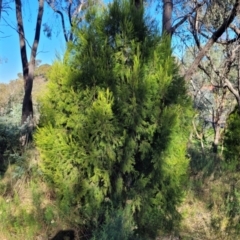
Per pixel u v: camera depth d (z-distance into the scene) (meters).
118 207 3.87
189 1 7.18
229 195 5.43
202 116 13.74
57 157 4.00
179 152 4.10
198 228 4.45
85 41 4.01
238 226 4.31
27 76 9.52
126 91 3.79
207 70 9.38
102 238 3.31
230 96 13.05
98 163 3.87
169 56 4.07
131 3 4.15
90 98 3.86
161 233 4.05
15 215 4.18
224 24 5.90
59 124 4.04
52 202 4.50
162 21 6.09
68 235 3.86
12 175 5.36
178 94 4.07
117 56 3.97
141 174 4.02
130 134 3.87
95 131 3.78
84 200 4.05
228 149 9.43
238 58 7.82
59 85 4.06
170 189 4.07
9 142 6.81
